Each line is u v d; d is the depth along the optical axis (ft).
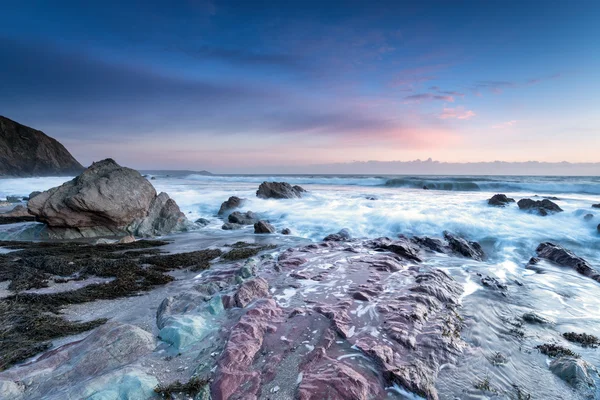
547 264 38.47
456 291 28.94
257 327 20.65
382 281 29.99
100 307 25.03
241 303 24.35
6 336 19.84
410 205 74.13
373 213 63.72
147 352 18.22
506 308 26.30
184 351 18.44
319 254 39.78
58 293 26.96
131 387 14.57
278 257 38.65
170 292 28.17
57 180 172.24
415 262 38.32
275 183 98.48
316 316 22.65
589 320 24.53
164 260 37.96
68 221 53.11
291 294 26.99
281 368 16.99
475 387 16.44
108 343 18.02
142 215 59.11
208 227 64.34
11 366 16.98
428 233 52.21
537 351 20.20
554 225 53.31
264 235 55.26
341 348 18.88
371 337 19.99
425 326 21.65
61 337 20.25
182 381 15.81
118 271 33.32
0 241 49.08
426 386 15.84
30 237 53.47
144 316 23.31
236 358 17.39
